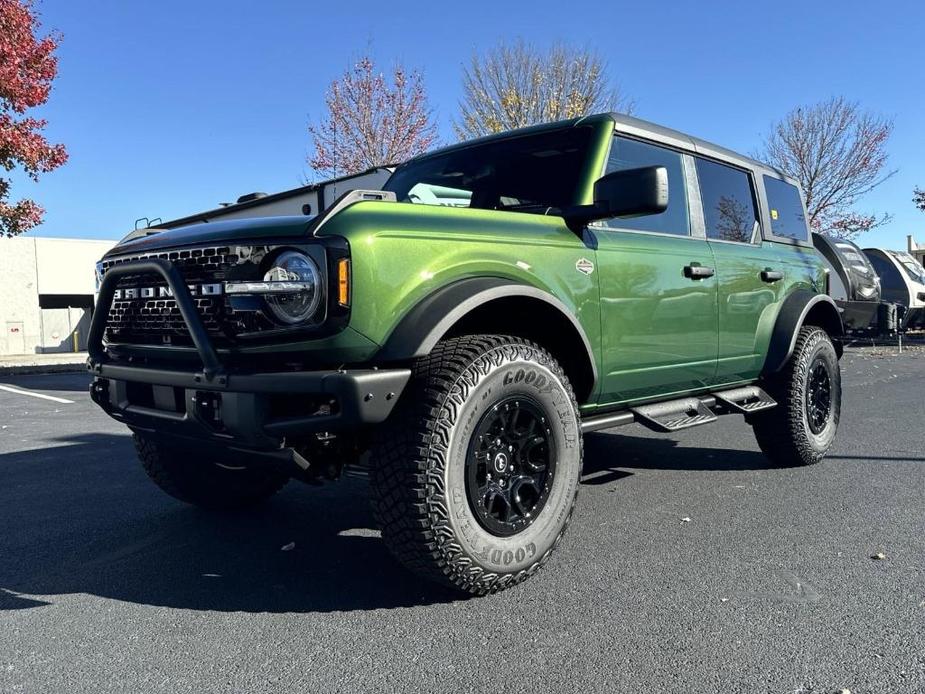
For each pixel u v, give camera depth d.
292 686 2.33
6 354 27.36
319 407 2.75
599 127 3.87
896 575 3.15
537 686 2.29
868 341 18.61
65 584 3.24
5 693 2.31
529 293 3.04
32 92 14.38
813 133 28.16
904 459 5.37
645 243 3.87
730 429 6.82
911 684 2.27
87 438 7.03
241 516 4.25
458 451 2.76
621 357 3.68
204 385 2.80
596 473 5.07
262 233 2.77
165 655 2.55
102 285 3.38
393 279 2.74
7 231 15.63
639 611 2.82
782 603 2.88
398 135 20.98
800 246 5.46
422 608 2.89
